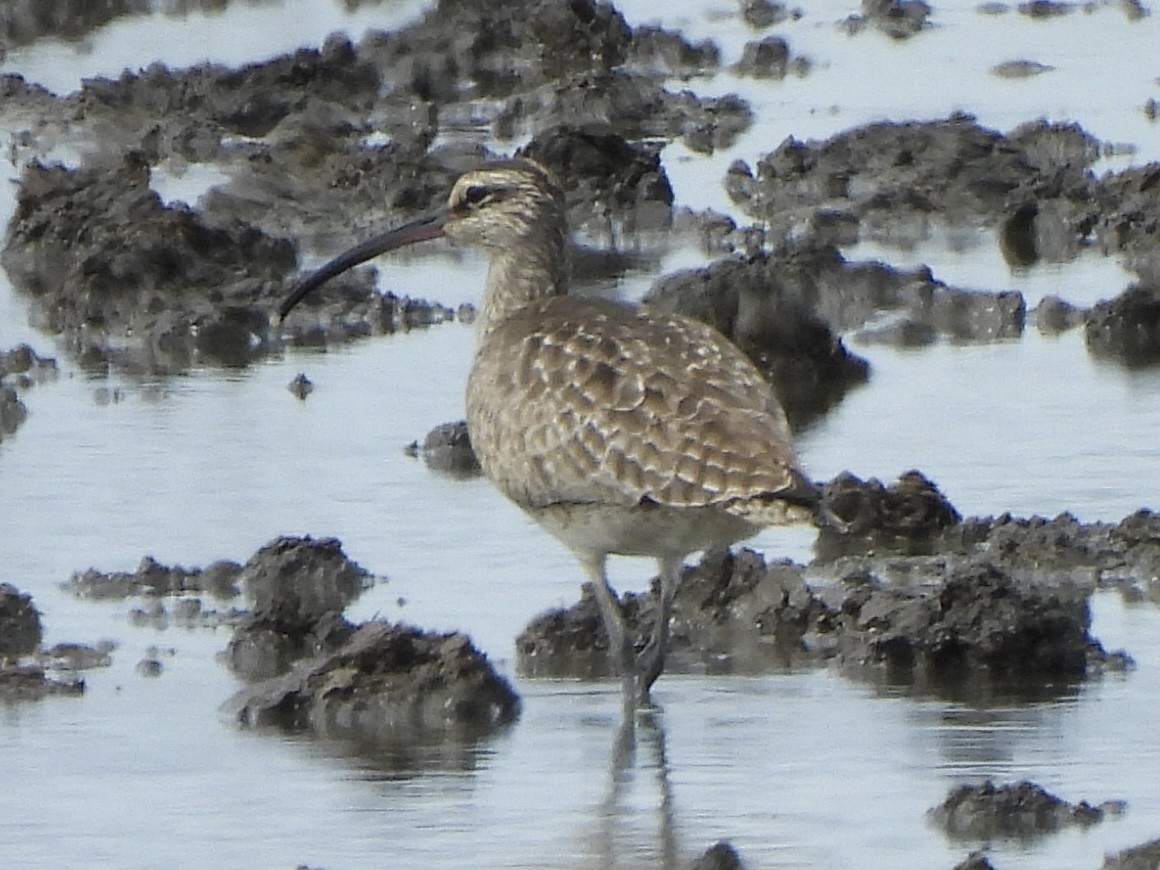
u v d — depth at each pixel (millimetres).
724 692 14516
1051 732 13758
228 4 31500
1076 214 23203
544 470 14344
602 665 14969
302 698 14156
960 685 14539
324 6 31453
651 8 31484
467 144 25641
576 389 14219
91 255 21984
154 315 21516
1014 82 27594
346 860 12305
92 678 14727
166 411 19406
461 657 14234
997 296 21141
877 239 23500
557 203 16062
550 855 12359
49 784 13258
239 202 24453
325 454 18375
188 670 14852
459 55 28406
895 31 29844
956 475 17688
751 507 13492
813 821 12688
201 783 13266
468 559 16406
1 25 30516
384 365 20438
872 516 16766
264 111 27062
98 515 17188
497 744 13820
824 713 14141
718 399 13859
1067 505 17078
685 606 15523
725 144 26000
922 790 13023
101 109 27062
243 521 17031
